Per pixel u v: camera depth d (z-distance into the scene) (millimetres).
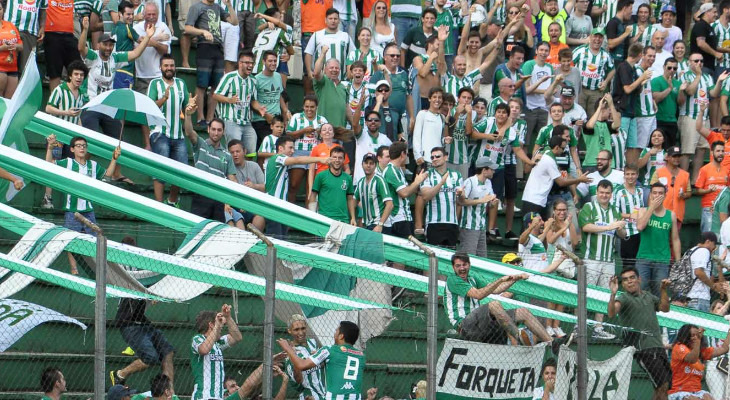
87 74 36594
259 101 39688
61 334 29391
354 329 24969
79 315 30172
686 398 27375
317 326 28531
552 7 46469
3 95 36969
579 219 35500
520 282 28172
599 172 38938
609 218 35219
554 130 37938
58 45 38344
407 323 32312
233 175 34906
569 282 28250
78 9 41250
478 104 38844
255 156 37938
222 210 33719
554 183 37812
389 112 39469
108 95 29922
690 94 44000
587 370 25156
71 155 33969
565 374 24719
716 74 47250
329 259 27156
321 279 28719
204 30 39906
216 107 38781
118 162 32781
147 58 39188
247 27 43375
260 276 27969
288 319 28469
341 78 41469
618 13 47688
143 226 33781
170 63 36375
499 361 24234
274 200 31531
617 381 26078
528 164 38562
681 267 30734
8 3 37938
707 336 28406
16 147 30766
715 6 51625
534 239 34094
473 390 24047
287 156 35594
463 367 23953
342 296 26391
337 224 30281
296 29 44594
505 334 24906
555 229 34344
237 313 31266
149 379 28328
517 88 41812
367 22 45938
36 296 29766
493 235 37969
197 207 33500
